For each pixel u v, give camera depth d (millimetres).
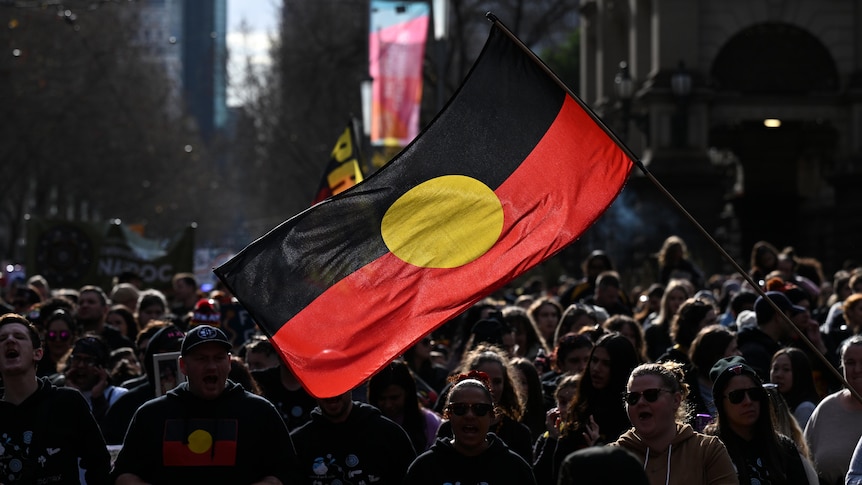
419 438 20031
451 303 17453
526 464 16078
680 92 91500
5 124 104250
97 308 29953
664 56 99500
